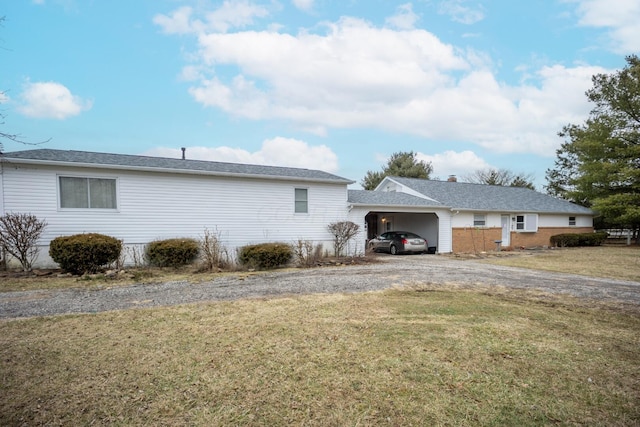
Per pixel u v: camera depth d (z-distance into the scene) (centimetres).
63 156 1121
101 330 492
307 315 570
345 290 782
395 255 1723
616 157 2256
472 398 314
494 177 4672
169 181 1198
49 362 383
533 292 772
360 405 300
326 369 369
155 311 593
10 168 995
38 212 1022
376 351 418
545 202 2441
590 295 748
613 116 2250
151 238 1168
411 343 445
